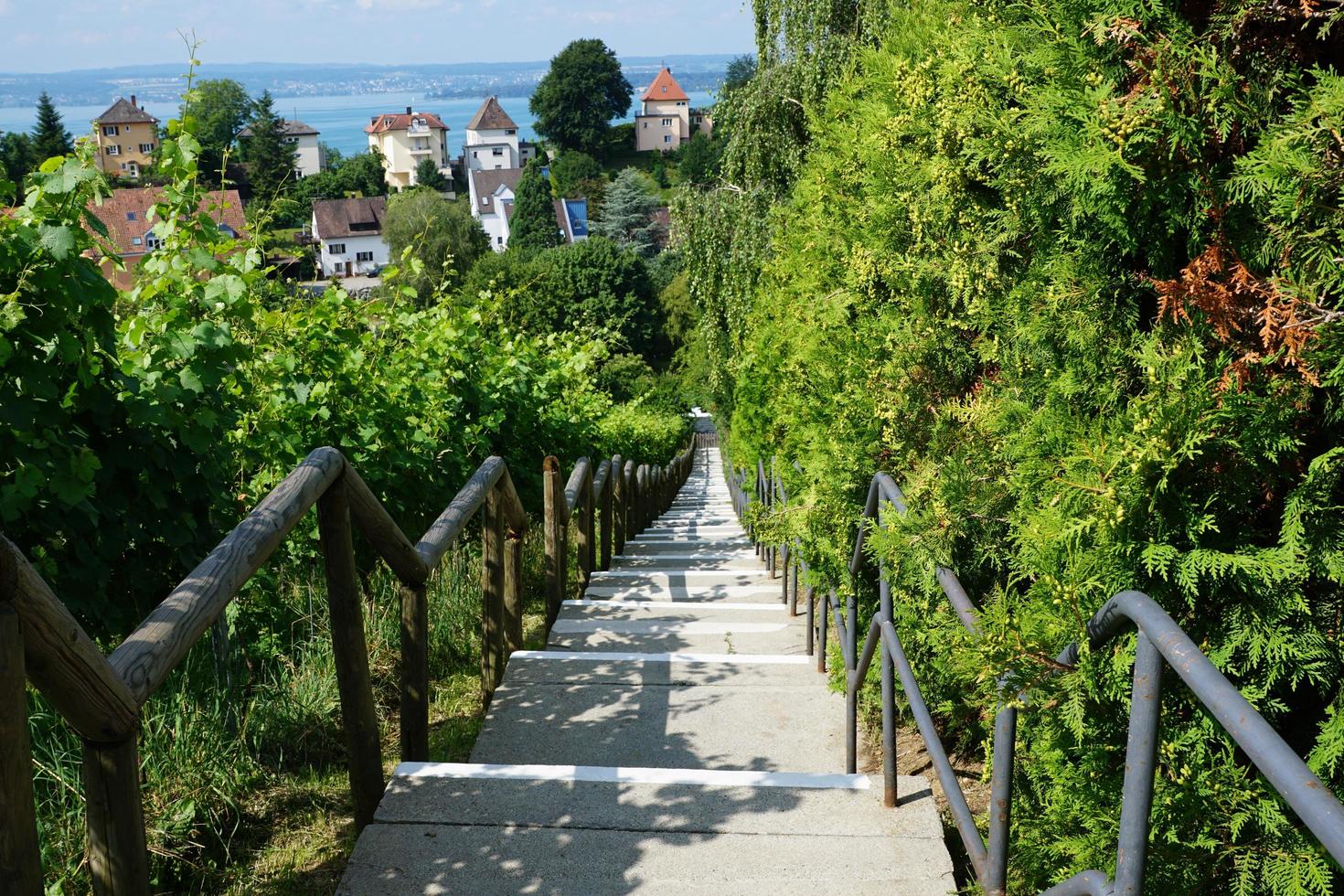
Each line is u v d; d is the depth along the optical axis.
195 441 3.64
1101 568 2.17
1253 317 2.12
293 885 2.73
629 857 2.75
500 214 118.19
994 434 3.17
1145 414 2.13
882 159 4.62
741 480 12.97
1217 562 2.04
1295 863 2.03
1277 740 1.27
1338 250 1.99
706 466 38.62
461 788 3.06
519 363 9.00
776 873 2.69
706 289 13.95
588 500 6.98
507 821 2.91
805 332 5.80
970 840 2.43
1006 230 3.29
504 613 4.68
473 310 8.15
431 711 4.29
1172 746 2.18
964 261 3.52
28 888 1.56
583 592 7.02
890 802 3.02
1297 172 1.93
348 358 5.80
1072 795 2.36
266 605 4.28
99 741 1.82
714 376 14.32
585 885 2.63
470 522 6.93
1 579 1.49
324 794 3.24
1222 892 2.20
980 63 3.17
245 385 4.80
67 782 2.72
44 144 88.19
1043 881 2.60
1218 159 2.22
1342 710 2.04
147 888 1.93
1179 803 2.13
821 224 6.25
